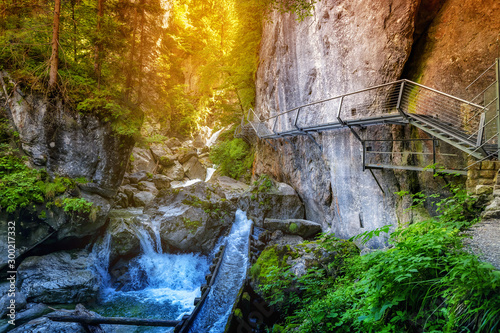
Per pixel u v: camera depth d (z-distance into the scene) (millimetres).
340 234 11156
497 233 4062
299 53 14133
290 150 15352
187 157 29047
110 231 12750
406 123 8062
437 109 7379
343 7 10703
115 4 14672
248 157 24828
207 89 27438
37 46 12703
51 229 11328
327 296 4844
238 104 25328
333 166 11422
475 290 2480
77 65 13484
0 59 11625
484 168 5496
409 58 8641
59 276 10500
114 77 14180
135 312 9883
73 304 10086
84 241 12734
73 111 12117
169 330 8766
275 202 14211
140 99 15117
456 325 2502
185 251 13188
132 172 24344
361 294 4074
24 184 10484
